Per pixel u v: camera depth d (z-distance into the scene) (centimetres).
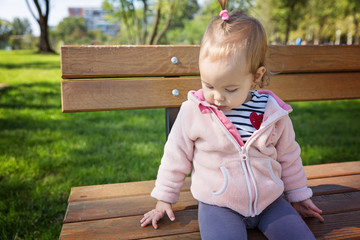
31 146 329
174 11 1725
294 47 173
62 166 284
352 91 187
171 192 126
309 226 123
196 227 123
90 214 131
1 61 1338
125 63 152
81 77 150
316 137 378
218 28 111
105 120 450
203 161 122
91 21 12769
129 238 116
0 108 493
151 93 157
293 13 2236
